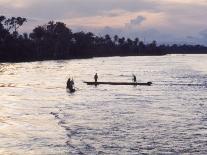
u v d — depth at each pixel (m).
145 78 152.75
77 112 70.44
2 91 106.44
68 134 52.38
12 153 43.41
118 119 63.56
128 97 93.69
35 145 46.81
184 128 56.97
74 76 159.12
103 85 121.00
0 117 65.38
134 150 44.75
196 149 45.41
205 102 86.19
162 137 51.19
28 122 60.84
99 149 45.00
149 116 66.88
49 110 72.94
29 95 97.56
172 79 149.38
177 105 81.00
